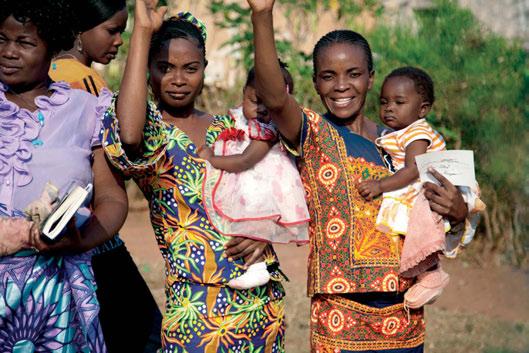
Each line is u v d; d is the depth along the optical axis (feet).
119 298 13.44
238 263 11.46
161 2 24.04
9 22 9.61
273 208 11.50
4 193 9.64
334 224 11.66
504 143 25.95
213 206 11.35
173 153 11.30
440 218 11.85
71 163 9.87
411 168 12.05
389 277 11.66
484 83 26.07
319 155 11.68
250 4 10.41
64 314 9.92
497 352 18.62
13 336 9.69
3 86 9.85
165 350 11.69
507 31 27.73
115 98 10.37
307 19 31.71
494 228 26.30
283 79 10.87
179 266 11.44
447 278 12.12
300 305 21.25
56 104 9.95
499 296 22.74
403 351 12.03
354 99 11.97
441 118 26.37
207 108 31.60
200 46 11.84
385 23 29.19
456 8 27.32
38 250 9.52
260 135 11.62
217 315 11.43
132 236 28.53
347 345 11.73
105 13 13.29
